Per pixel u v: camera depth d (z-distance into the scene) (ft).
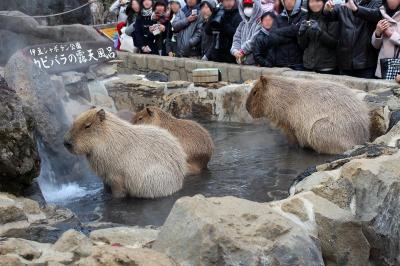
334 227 13.23
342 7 28.55
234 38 33.58
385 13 27.81
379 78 28.43
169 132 20.95
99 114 18.79
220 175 20.57
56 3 32.07
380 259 14.46
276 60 31.48
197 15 36.78
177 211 12.14
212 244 11.28
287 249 11.69
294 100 23.93
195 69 31.68
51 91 22.48
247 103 25.27
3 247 11.27
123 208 17.89
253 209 12.47
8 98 16.49
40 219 14.65
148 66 37.09
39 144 20.67
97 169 19.10
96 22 49.42
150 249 11.59
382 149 17.19
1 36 27.32
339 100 23.36
